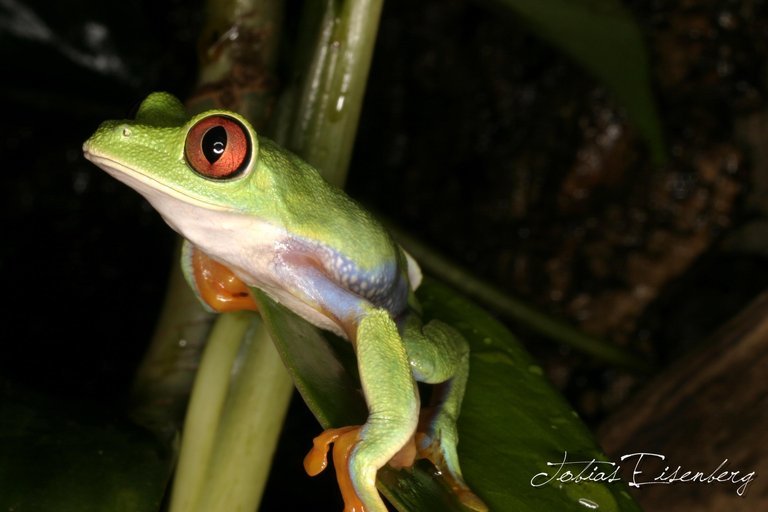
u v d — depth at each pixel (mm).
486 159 560
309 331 289
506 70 559
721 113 539
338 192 297
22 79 456
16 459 286
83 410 300
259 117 313
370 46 302
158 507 287
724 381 359
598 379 531
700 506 345
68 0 443
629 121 527
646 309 537
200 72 313
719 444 352
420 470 280
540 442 291
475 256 554
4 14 433
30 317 520
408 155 574
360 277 292
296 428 473
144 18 465
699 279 538
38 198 535
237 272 293
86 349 521
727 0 534
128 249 538
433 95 573
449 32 569
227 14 309
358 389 284
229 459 296
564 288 539
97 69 457
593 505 282
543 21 368
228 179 284
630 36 367
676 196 533
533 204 546
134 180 285
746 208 537
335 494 463
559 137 542
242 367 296
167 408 315
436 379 288
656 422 360
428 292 317
